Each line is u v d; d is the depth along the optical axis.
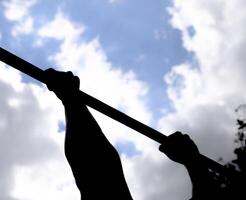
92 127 2.12
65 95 2.24
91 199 1.94
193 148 2.56
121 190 1.97
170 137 2.63
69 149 2.06
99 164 1.99
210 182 2.35
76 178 2.01
